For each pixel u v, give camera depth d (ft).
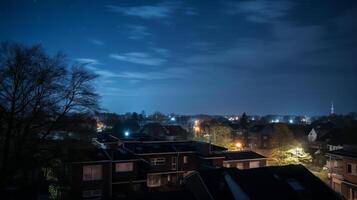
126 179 108.88
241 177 81.51
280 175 85.66
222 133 232.32
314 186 83.46
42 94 72.08
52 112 73.00
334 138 197.26
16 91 69.72
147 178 124.47
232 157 139.95
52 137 75.92
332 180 116.67
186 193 71.97
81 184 100.07
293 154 167.94
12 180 72.95
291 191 78.79
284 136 197.77
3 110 68.33
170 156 133.18
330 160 119.85
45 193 76.89
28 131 71.46
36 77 71.67
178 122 601.21
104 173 104.01
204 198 79.10
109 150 116.37
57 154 73.97
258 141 251.39
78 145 79.05
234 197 75.36
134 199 69.21
